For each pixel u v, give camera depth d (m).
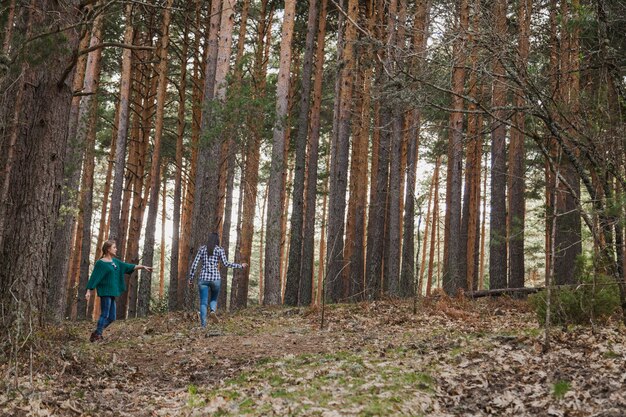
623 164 7.29
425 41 8.93
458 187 16.91
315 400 5.04
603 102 7.30
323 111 26.17
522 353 6.43
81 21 6.53
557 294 7.97
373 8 19.19
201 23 22.50
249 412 4.80
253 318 11.93
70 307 19.83
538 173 20.56
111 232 18.72
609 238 7.19
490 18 7.68
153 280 41.84
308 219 20.25
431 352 7.02
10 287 6.07
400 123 18.22
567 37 8.35
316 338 9.04
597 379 5.18
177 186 21.78
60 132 7.11
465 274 20.91
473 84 8.79
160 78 20.52
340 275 21.62
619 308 8.67
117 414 5.11
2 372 5.76
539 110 7.38
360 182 20.23
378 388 5.31
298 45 24.64
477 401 5.13
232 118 14.35
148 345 8.77
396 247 17.55
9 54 6.30
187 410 5.09
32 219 6.77
